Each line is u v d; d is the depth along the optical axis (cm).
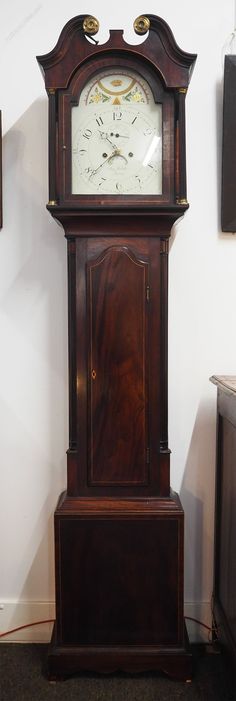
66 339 160
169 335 160
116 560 140
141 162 134
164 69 129
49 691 141
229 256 158
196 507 164
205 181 156
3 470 164
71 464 141
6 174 157
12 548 165
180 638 143
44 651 160
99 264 136
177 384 162
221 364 161
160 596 141
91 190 134
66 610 142
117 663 142
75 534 139
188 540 165
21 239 158
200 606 165
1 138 154
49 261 159
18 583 165
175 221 139
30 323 160
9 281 159
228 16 153
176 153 132
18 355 161
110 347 139
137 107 133
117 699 139
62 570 140
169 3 152
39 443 163
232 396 127
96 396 140
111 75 133
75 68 129
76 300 138
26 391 162
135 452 141
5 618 165
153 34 129
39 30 154
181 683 144
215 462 163
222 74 154
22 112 156
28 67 154
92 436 141
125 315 138
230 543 141
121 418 140
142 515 138
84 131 134
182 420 162
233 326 160
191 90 154
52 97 130
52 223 158
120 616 142
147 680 146
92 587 141
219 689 142
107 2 152
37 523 165
